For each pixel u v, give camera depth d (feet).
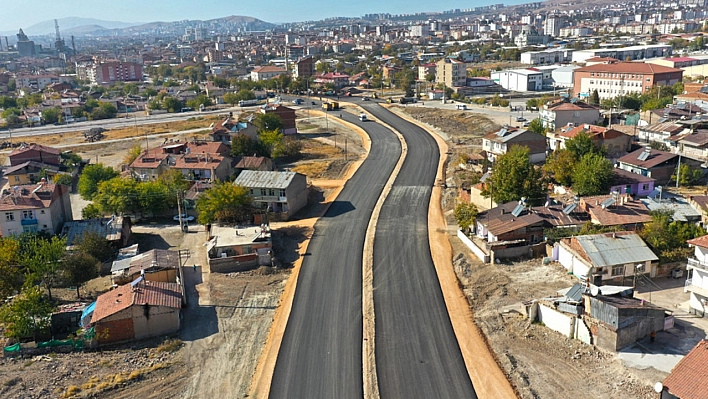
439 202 316.81
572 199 263.90
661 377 146.10
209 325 188.44
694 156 338.75
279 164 422.41
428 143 467.93
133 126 615.16
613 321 158.71
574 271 208.44
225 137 434.71
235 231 263.08
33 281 205.57
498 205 266.36
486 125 518.78
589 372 152.25
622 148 348.38
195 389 152.87
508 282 208.13
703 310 175.22
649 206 246.68
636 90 604.08
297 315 193.36
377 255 242.99
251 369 162.20
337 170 396.78
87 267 211.20
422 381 153.07
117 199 294.46
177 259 229.04
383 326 183.11
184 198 307.99
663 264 203.72
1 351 170.19
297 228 282.36
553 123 427.33
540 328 175.94
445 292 205.87
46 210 258.98
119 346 175.42
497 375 154.10
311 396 148.97
